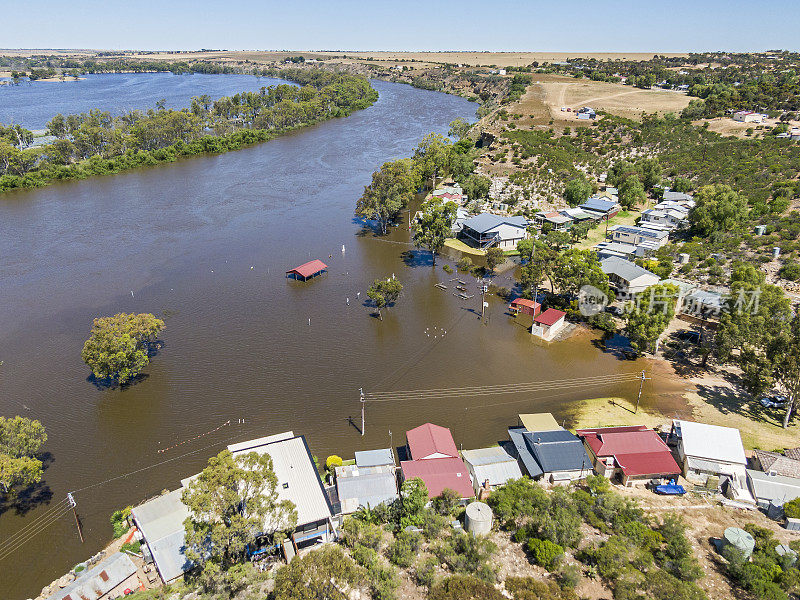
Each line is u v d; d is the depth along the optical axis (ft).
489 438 239.91
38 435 237.25
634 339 305.94
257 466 177.17
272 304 366.02
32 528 192.65
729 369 292.81
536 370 293.23
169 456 226.58
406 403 263.90
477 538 173.27
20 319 339.16
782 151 579.89
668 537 178.40
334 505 194.08
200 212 554.05
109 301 364.38
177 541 174.50
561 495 190.70
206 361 297.12
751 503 200.34
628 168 602.03
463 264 426.92
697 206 466.29
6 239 471.21
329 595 145.18
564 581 162.71
